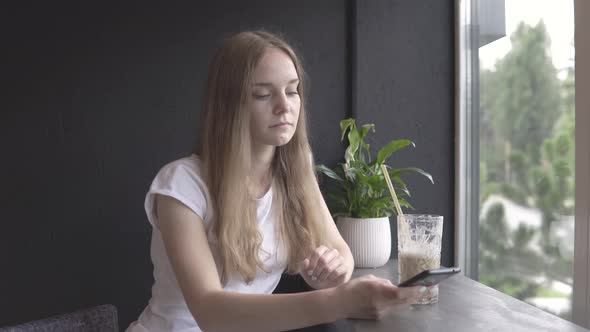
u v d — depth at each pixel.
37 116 2.33
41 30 2.32
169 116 2.42
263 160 1.33
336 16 2.52
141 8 2.39
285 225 1.40
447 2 2.44
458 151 2.42
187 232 1.15
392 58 2.43
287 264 1.42
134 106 2.40
